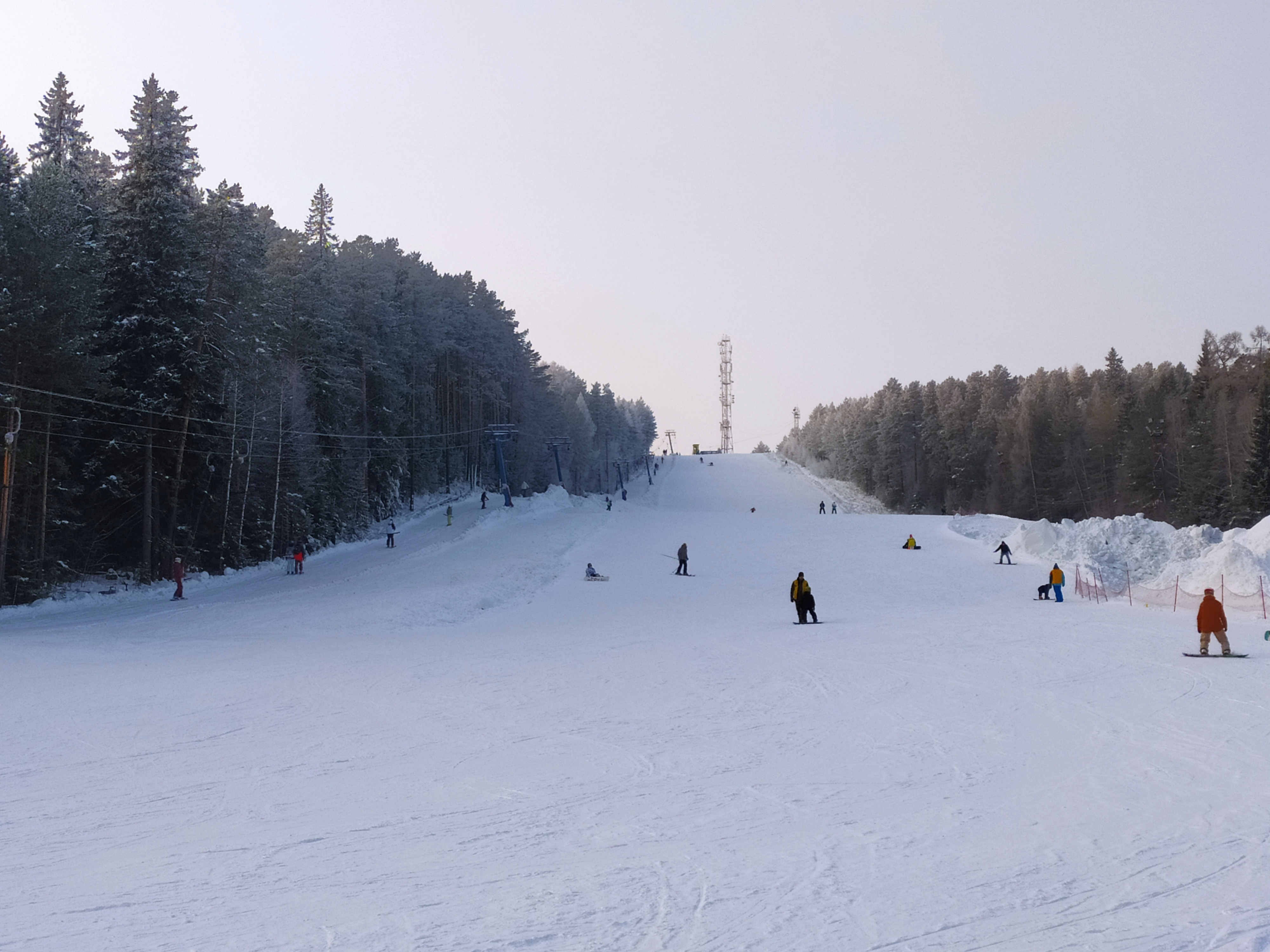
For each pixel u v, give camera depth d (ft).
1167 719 40.57
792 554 166.50
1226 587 96.02
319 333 208.44
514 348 403.34
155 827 26.91
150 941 18.25
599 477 528.63
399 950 17.57
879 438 508.53
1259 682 49.75
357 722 43.32
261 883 21.83
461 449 344.90
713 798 29.48
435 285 336.70
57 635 78.74
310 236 260.42
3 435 111.14
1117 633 73.56
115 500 136.56
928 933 18.07
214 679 55.93
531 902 20.17
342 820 27.43
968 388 552.00
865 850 23.65
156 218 135.74
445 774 33.30
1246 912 18.90
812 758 34.83
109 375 121.90
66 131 165.48
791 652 66.74
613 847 24.39
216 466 157.58
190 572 144.46
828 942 17.67
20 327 109.60
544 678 56.95
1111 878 21.09
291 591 119.14
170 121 139.33
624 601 112.06
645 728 41.50
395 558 157.38
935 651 65.26
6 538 106.93
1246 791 28.71
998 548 150.71
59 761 35.40
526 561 145.28
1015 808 27.43
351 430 227.40
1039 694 47.73
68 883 21.91
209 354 142.31
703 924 18.67
